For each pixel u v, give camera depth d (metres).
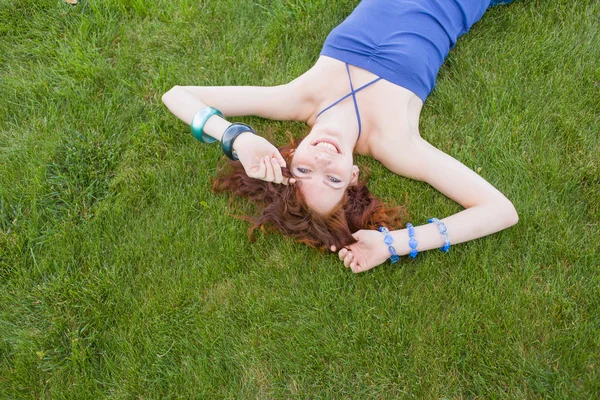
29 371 2.15
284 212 2.09
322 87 2.31
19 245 2.33
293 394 2.12
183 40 2.77
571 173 2.39
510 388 2.06
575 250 2.26
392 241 2.14
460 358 2.12
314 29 2.77
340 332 2.20
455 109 2.55
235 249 2.35
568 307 2.16
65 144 2.54
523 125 2.49
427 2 2.40
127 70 2.71
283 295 2.28
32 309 2.27
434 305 2.22
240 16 2.81
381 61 2.28
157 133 2.59
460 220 2.16
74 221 2.41
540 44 2.64
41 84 2.66
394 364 2.12
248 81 2.70
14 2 2.80
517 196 2.37
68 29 2.81
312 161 1.99
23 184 2.47
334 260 2.31
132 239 2.38
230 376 2.16
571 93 2.55
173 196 2.46
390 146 2.26
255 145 2.03
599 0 2.71
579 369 2.06
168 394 2.13
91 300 2.27
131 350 2.18
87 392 2.13
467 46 2.67
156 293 2.29
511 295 2.21
